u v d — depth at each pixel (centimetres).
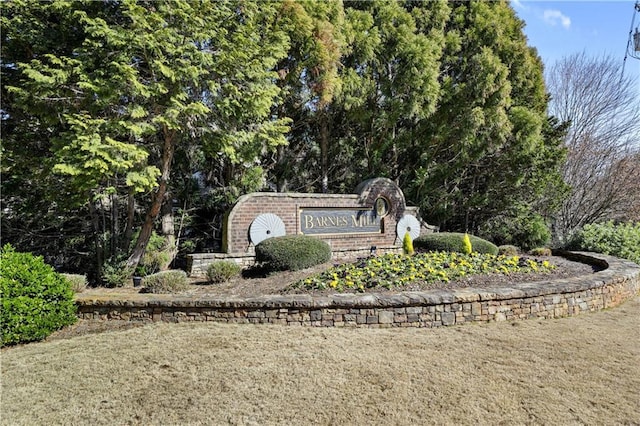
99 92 666
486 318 495
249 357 384
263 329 465
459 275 607
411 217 1125
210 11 762
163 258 891
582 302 547
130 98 748
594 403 294
